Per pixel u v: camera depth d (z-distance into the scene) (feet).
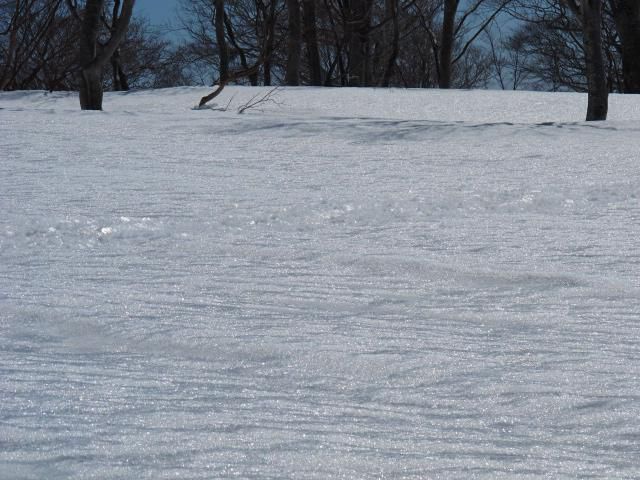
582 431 13.10
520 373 15.85
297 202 36.50
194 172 45.37
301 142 60.03
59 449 11.78
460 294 22.45
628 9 153.99
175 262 26.08
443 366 16.30
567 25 202.39
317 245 28.45
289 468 11.36
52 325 19.20
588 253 27.22
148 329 18.74
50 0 169.89
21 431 12.39
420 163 50.47
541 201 37.55
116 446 11.94
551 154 54.34
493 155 54.03
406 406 14.16
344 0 203.41
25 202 35.65
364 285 23.40
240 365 16.38
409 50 256.93
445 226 31.86
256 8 220.23
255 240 29.25
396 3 180.75
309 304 21.35
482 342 18.03
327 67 247.09
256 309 20.67
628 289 22.58
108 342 17.94
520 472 11.50
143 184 40.65
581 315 20.30
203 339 17.99
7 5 171.94
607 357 16.94
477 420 13.52
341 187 41.16
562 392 14.78
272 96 115.75
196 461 11.50
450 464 11.69
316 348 17.33
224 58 171.12
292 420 13.24
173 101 112.06
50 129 62.64
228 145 57.67
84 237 29.66
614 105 110.01
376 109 106.32
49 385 14.73
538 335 18.63
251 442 12.23
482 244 28.60
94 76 95.09
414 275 24.49
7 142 55.06
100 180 41.63
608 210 35.45
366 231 30.99
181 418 13.15
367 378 15.61
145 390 14.60
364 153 54.80
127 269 25.11
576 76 228.63
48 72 184.03
